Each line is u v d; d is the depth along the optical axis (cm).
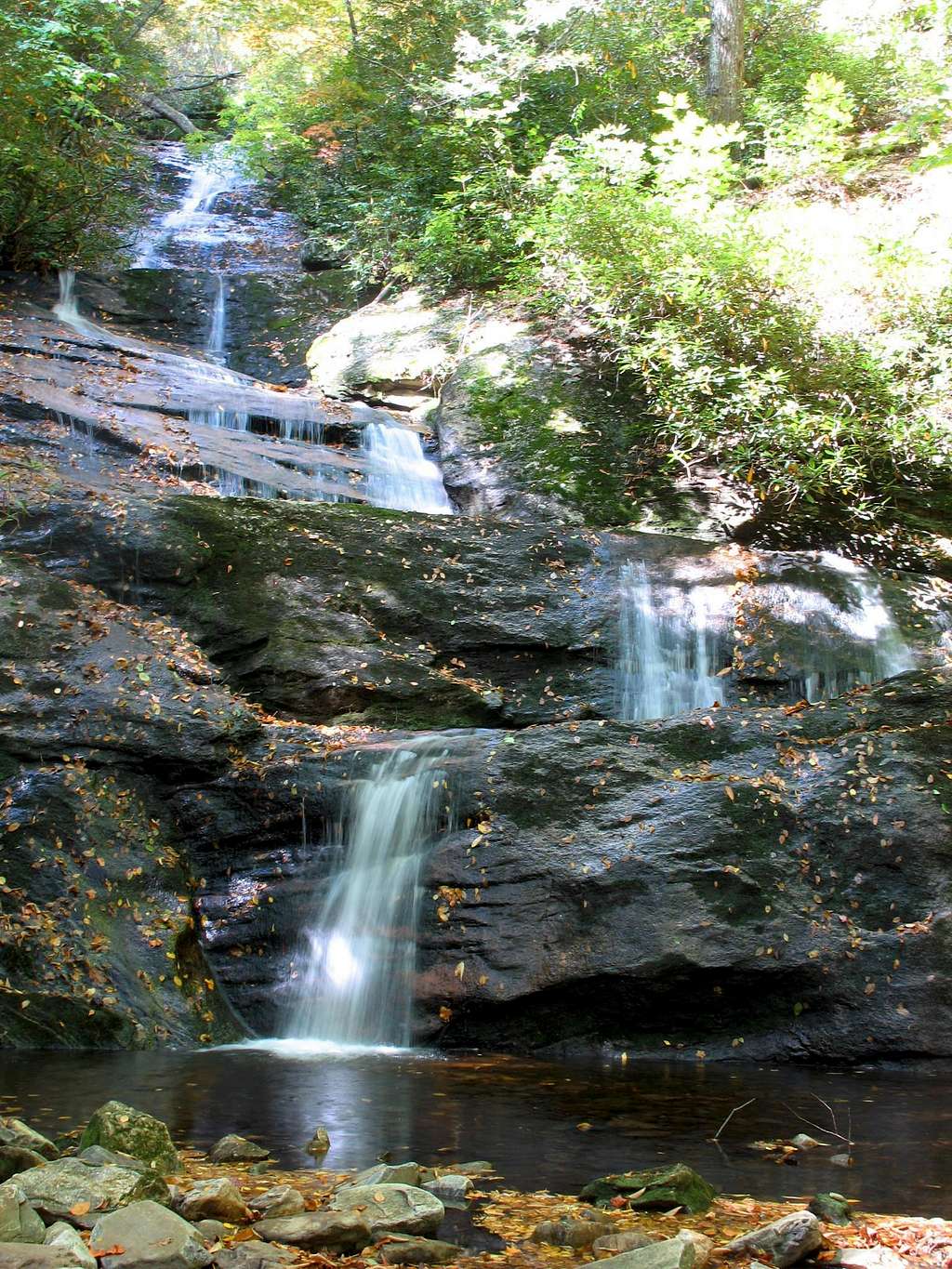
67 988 675
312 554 1037
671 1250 314
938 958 678
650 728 800
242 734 812
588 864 707
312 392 1538
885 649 1060
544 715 1017
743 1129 493
